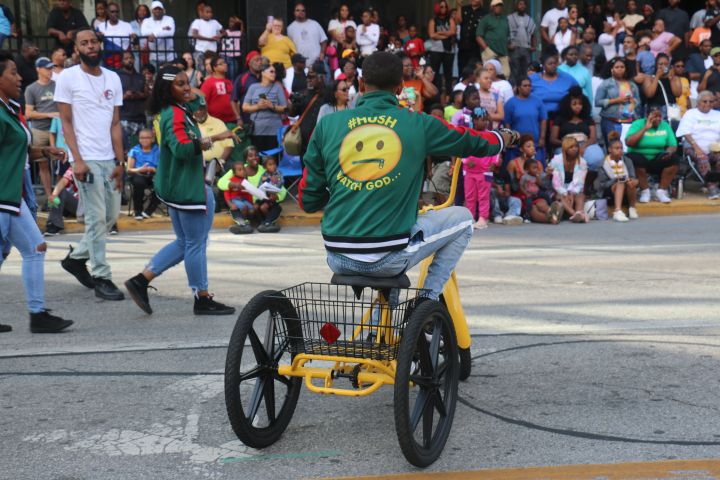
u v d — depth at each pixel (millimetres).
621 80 13047
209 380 4953
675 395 4609
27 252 6004
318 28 14414
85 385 4902
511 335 5836
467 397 4621
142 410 4484
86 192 6871
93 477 3682
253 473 3707
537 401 4547
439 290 4191
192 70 12945
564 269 8227
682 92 13719
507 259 8820
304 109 12148
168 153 6066
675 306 6641
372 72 3871
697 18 16781
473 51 15141
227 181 10938
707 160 12781
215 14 16531
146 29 14086
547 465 3742
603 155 12156
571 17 15469
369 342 3855
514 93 13586
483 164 10977
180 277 8125
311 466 3775
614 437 4047
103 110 6754
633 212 12047
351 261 3809
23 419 4375
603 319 6246
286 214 11734
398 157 3756
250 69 12562
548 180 11742
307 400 4621
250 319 3805
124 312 6695
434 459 3752
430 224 4004
